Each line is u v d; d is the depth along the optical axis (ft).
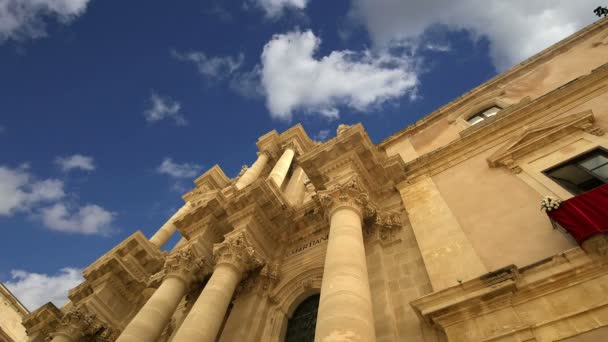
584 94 45.19
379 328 31.19
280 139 111.55
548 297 24.29
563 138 39.75
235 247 47.16
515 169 40.11
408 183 50.08
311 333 40.88
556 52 61.62
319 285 44.75
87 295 69.56
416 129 68.74
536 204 34.06
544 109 47.37
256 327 42.11
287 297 46.03
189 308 51.88
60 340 58.34
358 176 45.60
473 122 59.62
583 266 24.20
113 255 69.00
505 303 25.03
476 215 37.63
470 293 26.35
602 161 34.12
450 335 25.23
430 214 41.68
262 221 53.21
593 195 26.68
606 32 56.90
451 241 35.83
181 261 51.19
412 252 38.47
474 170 45.19
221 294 41.65
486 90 65.51
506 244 31.91
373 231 42.55
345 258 31.99
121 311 68.03
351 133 49.06
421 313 27.91
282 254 52.85
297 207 56.03
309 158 51.13
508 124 49.03
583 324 21.99
